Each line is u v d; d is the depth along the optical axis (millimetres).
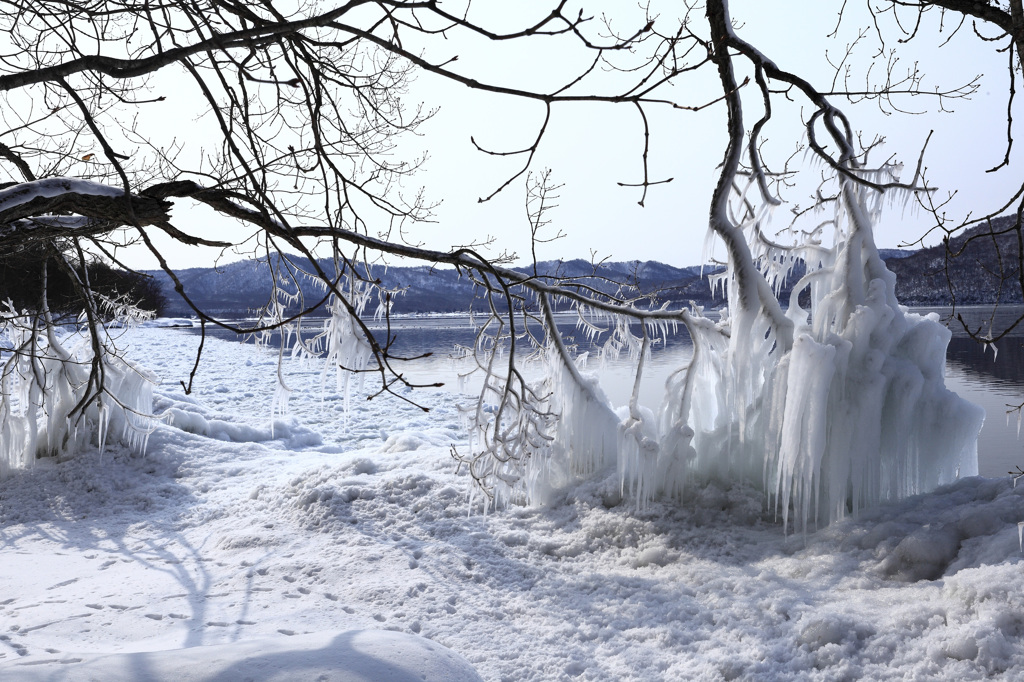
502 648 4402
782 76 4605
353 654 3523
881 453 5785
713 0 3939
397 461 8164
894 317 5766
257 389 19516
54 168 6492
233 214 3586
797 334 6043
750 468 6383
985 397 15383
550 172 5559
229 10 2816
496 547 6004
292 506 7125
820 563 5070
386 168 6375
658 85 2354
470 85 2443
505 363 7129
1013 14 3299
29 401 8562
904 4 3740
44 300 7789
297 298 5211
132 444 9125
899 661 3785
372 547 6039
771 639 4234
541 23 2332
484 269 4145
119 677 3205
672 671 4031
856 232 5953
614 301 6863
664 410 6676
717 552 5648
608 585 5277
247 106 2689
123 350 9062
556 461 7039
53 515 7629
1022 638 3729
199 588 5402
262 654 3484
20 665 3465
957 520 4938
